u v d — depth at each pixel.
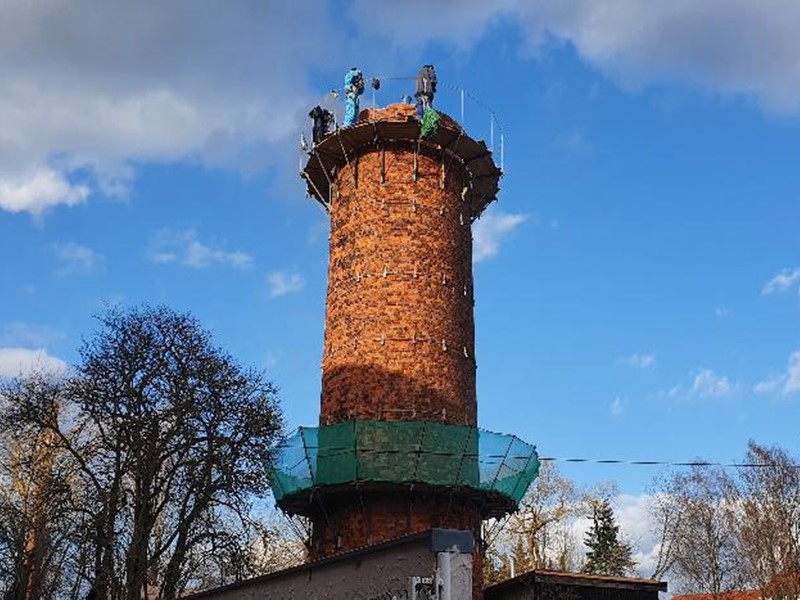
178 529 26.23
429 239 29.41
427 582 11.44
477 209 33.50
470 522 26.27
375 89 31.23
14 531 30.19
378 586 12.64
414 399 27.36
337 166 31.38
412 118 29.64
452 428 25.72
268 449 27.48
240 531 27.72
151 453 26.44
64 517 26.84
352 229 29.78
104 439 26.97
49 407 29.05
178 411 26.91
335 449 25.53
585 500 58.97
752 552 44.03
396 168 29.98
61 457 31.53
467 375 28.89
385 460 25.14
